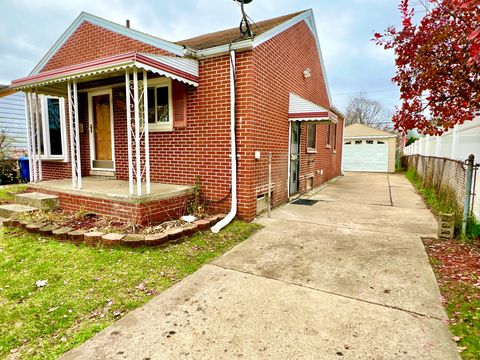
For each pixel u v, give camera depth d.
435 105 3.83
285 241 4.35
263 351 2.00
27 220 4.79
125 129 6.67
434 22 3.54
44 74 5.30
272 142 6.19
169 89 5.79
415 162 14.17
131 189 4.50
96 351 2.03
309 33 8.31
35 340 2.16
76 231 4.19
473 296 2.66
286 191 7.25
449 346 2.03
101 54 6.59
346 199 7.93
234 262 3.59
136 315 2.46
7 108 10.98
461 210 4.95
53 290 2.87
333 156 13.55
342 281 3.06
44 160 7.96
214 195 5.57
